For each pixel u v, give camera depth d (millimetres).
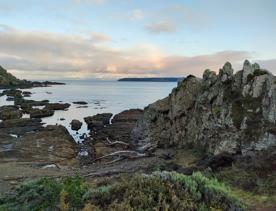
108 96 171125
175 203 8461
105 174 29828
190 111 41156
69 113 93688
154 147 42656
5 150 43000
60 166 37094
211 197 9414
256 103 31047
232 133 30406
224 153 24781
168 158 35688
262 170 18750
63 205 8875
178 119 42281
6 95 158000
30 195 11016
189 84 42969
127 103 126438
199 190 9555
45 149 43688
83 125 71000
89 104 122375
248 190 16297
